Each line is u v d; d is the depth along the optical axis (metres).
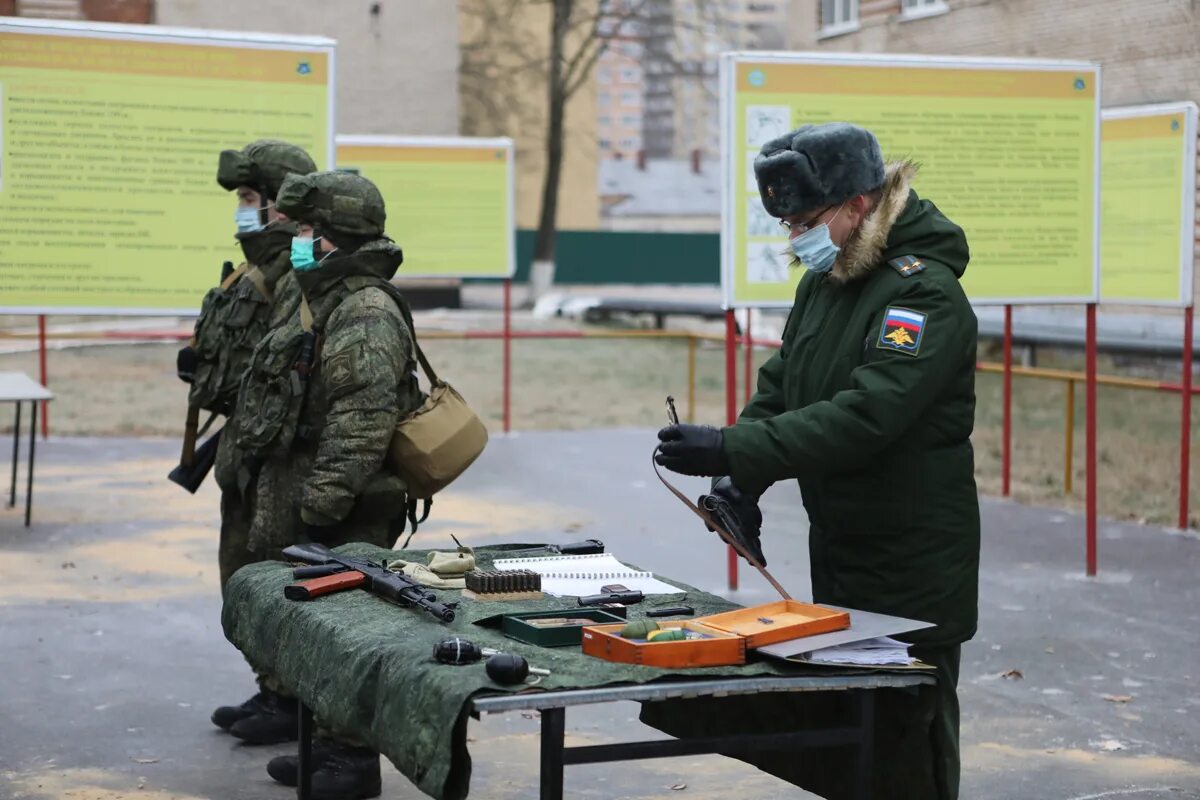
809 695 3.70
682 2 57.19
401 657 3.21
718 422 16.72
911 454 3.79
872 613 3.56
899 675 3.20
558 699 2.93
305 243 5.04
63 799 4.97
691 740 3.14
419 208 14.41
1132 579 8.70
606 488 11.86
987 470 12.79
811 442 3.60
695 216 66.88
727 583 8.48
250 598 4.05
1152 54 18.80
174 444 14.05
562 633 3.32
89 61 7.86
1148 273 10.31
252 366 5.22
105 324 27.88
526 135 50.16
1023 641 7.29
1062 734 5.87
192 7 30.42
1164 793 5.19
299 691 3.60
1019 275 8.38
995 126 8.26
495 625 3.52
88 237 7.92
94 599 7.88
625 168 67.25
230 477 5.37
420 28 33.19
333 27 32.47
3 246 7.82
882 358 3.67
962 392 3.82
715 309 28.81
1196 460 13.10
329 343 4.96
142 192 7.98
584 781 5.34
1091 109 8.40
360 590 3.88
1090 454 8.78
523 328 31.17
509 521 10.27
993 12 21.89
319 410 5.09
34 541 9.34
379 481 4.98
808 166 3.73
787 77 8.01
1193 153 9.99
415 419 5.04
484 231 14.64
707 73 60.16
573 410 17.75
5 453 13.23
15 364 22.00
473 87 47.12
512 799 5.12
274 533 5.13
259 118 8.08
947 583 3.81
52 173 7.86
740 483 3.63
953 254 3.83
